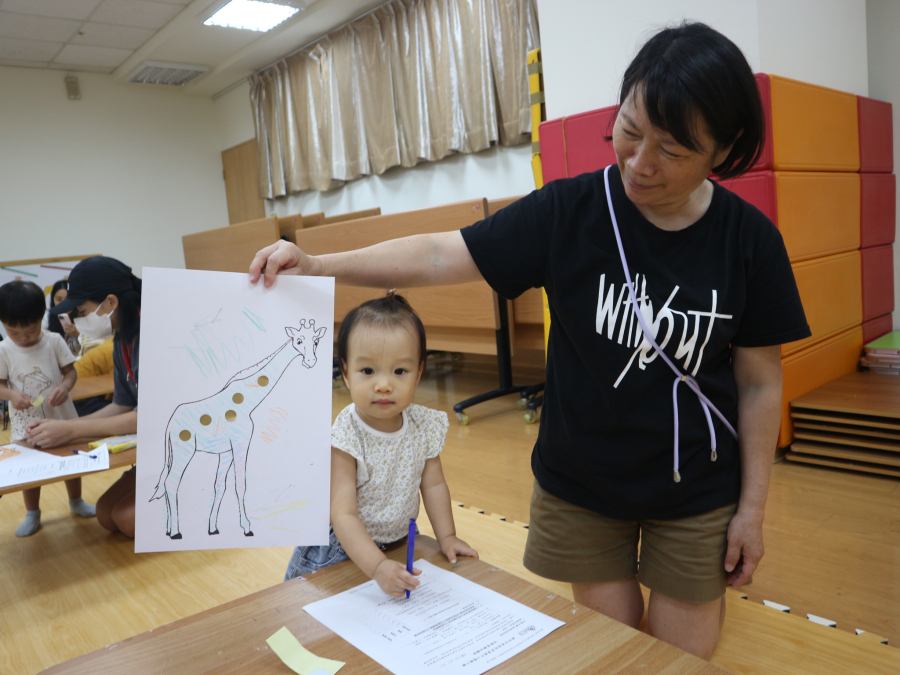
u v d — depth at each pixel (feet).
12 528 7.36
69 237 21.39
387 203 17.98
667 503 3.21
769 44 6.92
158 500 2.35
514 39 13.56
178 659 2.05
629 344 3.01
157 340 2.35
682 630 3.41
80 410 9.70
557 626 2.14
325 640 2.13
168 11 16.97
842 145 8.04
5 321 7.75
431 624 2.20
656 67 2.40
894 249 9.80
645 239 2.98
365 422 2.99
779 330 3.07
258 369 2.43
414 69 15.74
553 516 3.63
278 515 2.43
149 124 22.82
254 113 21.43
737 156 2.67
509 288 3.33
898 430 6.73
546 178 8.52
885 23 9.58
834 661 3.86
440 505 3.13
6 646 4.91
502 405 10.93
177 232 23.63
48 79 20.75
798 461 7.36
